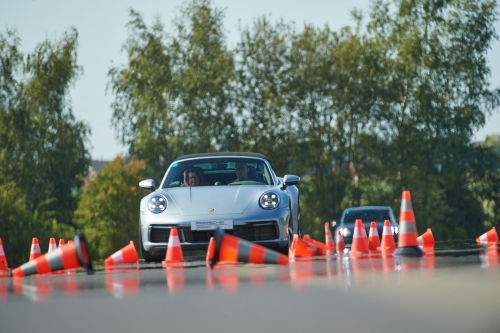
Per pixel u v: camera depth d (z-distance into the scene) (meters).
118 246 149.50
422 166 142.25
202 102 146.25
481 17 140.62
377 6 143.38
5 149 141.00
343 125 145.38
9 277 20.58
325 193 147.00
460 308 11.01
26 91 144.75
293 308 11.27
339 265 20.06
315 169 150.62
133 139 147.25
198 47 147.88
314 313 10.72
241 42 147.25
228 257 21.02
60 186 150.38
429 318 10.18
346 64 143.00
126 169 149.00
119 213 148.25
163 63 147.00
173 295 13.43
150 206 28.02
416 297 12.17
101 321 10.58
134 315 11.01
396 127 142.62
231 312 11.04
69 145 147.88
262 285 14.86
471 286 13.58
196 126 144.50
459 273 15.97
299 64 146.12
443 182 141.75
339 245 36.09
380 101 142.12
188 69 146.25
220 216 26.94
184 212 27.27
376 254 25.89
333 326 9.66
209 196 27.94
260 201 27.53
